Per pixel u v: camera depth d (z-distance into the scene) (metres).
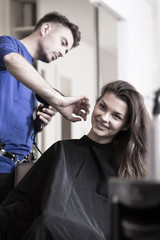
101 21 4.29
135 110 1.84
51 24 2.36
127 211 0.85
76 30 2.46
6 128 2.14
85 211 1.74
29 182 1.81
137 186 0.79
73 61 4.20
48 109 2.22
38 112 2.24
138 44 4.92
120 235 0.83
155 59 5.50
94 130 1.87
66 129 3.94
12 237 1.70
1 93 2.13
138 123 1.86
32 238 1.44
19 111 2.18
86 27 4.27
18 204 1.76
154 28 5.54
